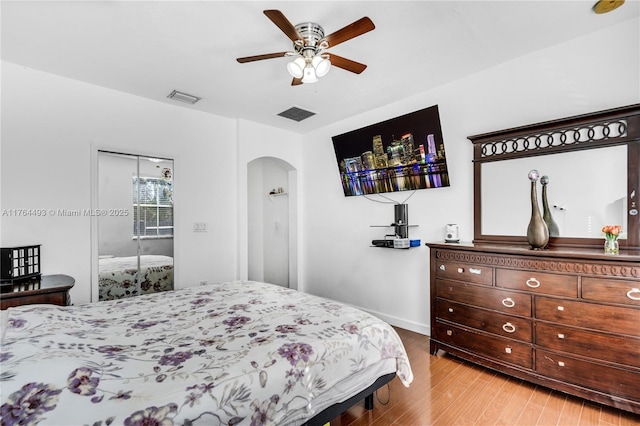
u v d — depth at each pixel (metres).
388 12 1.87
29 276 2.38
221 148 3.76
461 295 2.42
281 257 5.02
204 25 1.98
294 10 1.84
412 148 3.11
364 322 1.75
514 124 2.50
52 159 2.67
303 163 4.54
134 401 0.94
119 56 2.37
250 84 2.87
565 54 2.25
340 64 2.00
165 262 3.34
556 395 2.00
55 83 2.69
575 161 2.19
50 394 0.88
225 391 1.06
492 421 1.76
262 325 1.63
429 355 2.62
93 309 1.89
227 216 3.81
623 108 1.92
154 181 3.28
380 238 3.54
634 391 1.65
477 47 2.30
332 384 1.41
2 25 1.96
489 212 2.61
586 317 1.81
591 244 2.10
